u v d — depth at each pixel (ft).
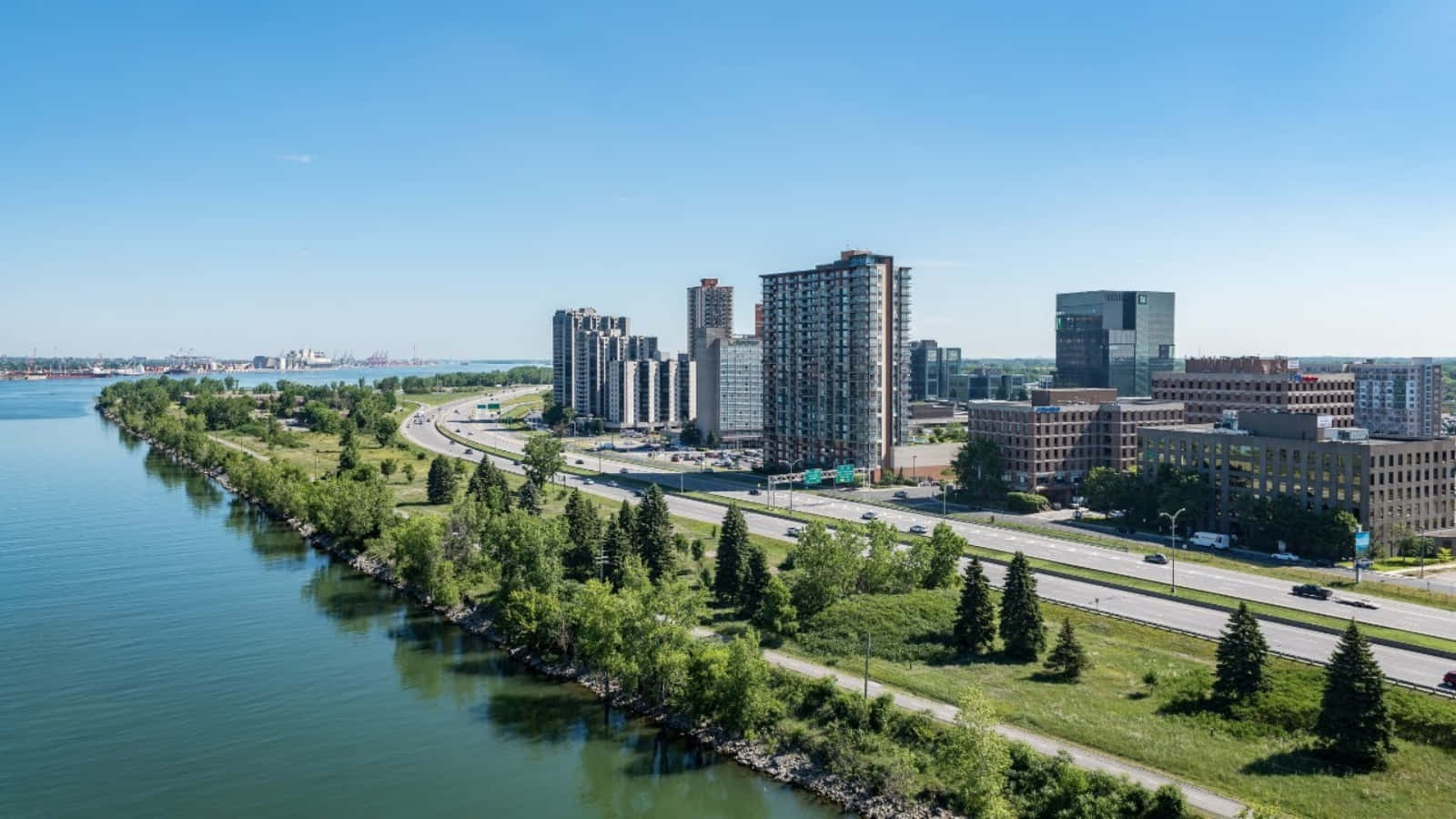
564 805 337.52
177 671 458.91
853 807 328.49
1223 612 488.44
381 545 652.89
